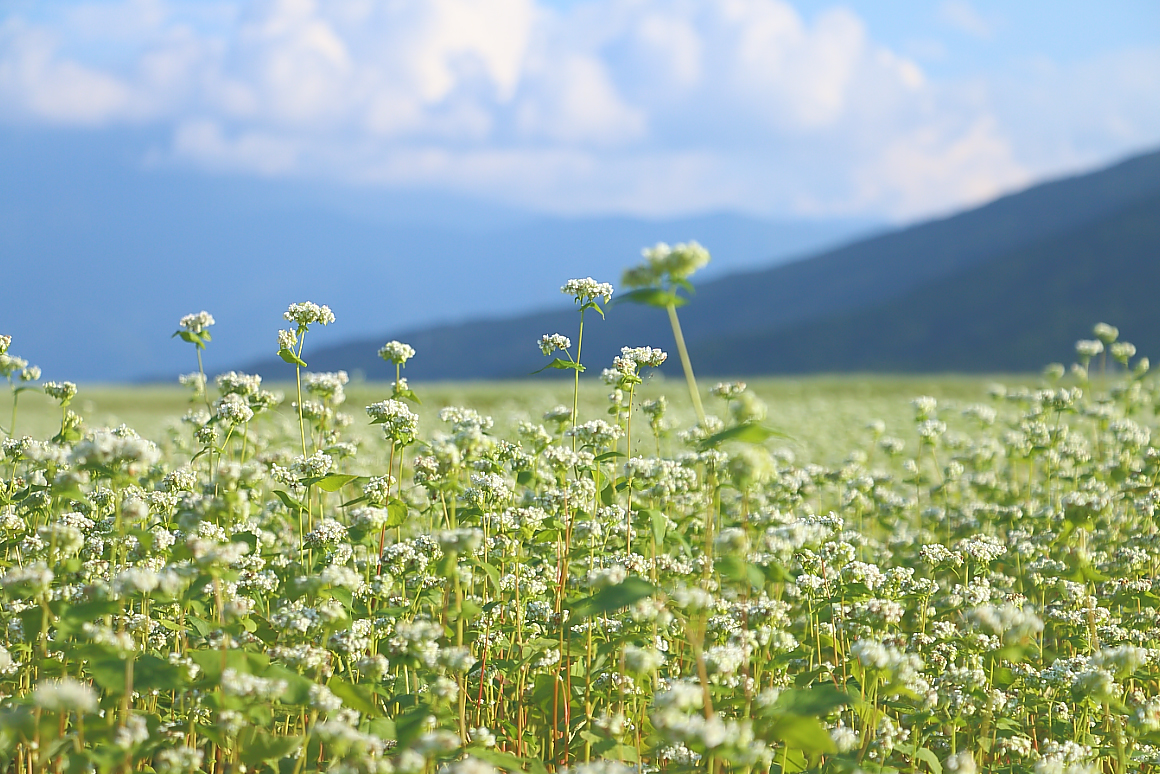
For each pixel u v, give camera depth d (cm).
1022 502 1273
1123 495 1167
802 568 885
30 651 674
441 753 534
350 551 780
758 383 6538
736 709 655
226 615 631
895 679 596
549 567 855
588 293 890
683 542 816
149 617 719
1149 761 657
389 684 700
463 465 796
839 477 1363
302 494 895
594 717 671
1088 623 836
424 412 2944
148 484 1005
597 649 677
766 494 1173
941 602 859
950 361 13288
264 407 1006
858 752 632
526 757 652
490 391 5172
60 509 920
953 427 2673
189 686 539
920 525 1298
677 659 755
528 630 779
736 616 705
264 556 891
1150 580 911
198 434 957
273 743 495
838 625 795
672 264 518
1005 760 689
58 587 712
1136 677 712
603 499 877
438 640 709
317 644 664
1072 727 719
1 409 3903
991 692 656
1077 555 887
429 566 762
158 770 562
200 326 902
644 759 655
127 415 3569
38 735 517
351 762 516
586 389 5109
